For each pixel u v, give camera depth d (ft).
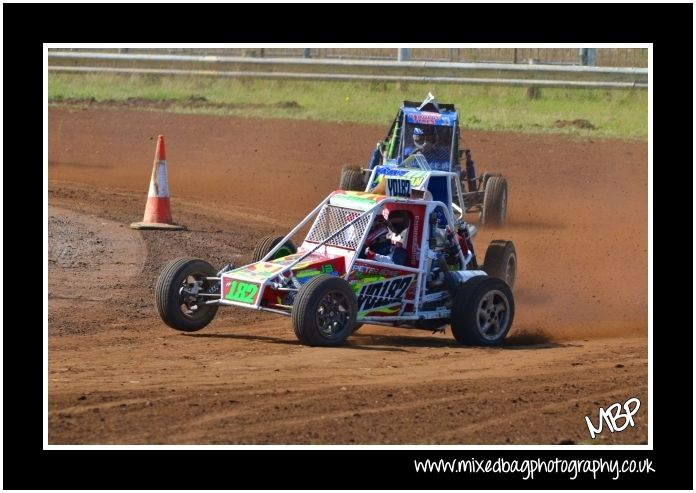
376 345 100.89
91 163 215.31
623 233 168.66
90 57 305.73
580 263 147.84
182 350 95.45
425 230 103.91
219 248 143.74
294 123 260.42
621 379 88.79
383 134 250.16
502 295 103.71
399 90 285.23
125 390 80.07
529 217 179.93
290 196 189.16
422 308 104.37
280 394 80.12
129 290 120.37
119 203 171.32
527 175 212.23
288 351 95.40
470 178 176.45
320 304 95.76
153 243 142.92
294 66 288.10
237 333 104.47
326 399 79.30
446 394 82.28
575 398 82.94
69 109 273.33
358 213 103.19
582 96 274.98
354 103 278.87
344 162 221.66
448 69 273.33
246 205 179.01
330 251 102.89
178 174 206.18
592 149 235.20
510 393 83.51
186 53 333.01
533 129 252.62
